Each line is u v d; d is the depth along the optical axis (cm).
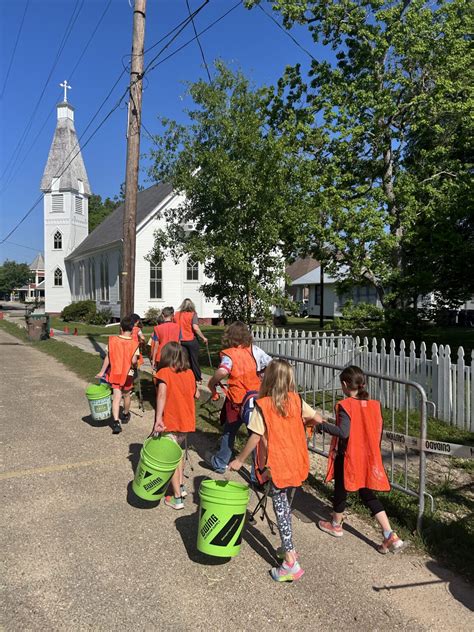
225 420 534
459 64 1179
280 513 352
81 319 3459
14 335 2388
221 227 1041
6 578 345
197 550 386
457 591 338
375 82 1249
